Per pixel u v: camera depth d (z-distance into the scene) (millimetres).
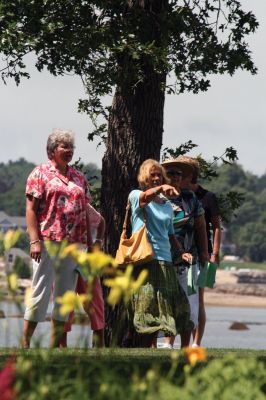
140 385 9094
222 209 34344
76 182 20422
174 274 20531
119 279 9242
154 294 20234
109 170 29984
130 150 29953
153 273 20328
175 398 9094
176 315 20406
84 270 9602
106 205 29891
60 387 10805
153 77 30344
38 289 19797
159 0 31500
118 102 30250
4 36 31828
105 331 27688
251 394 9625
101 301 20500
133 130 29984
